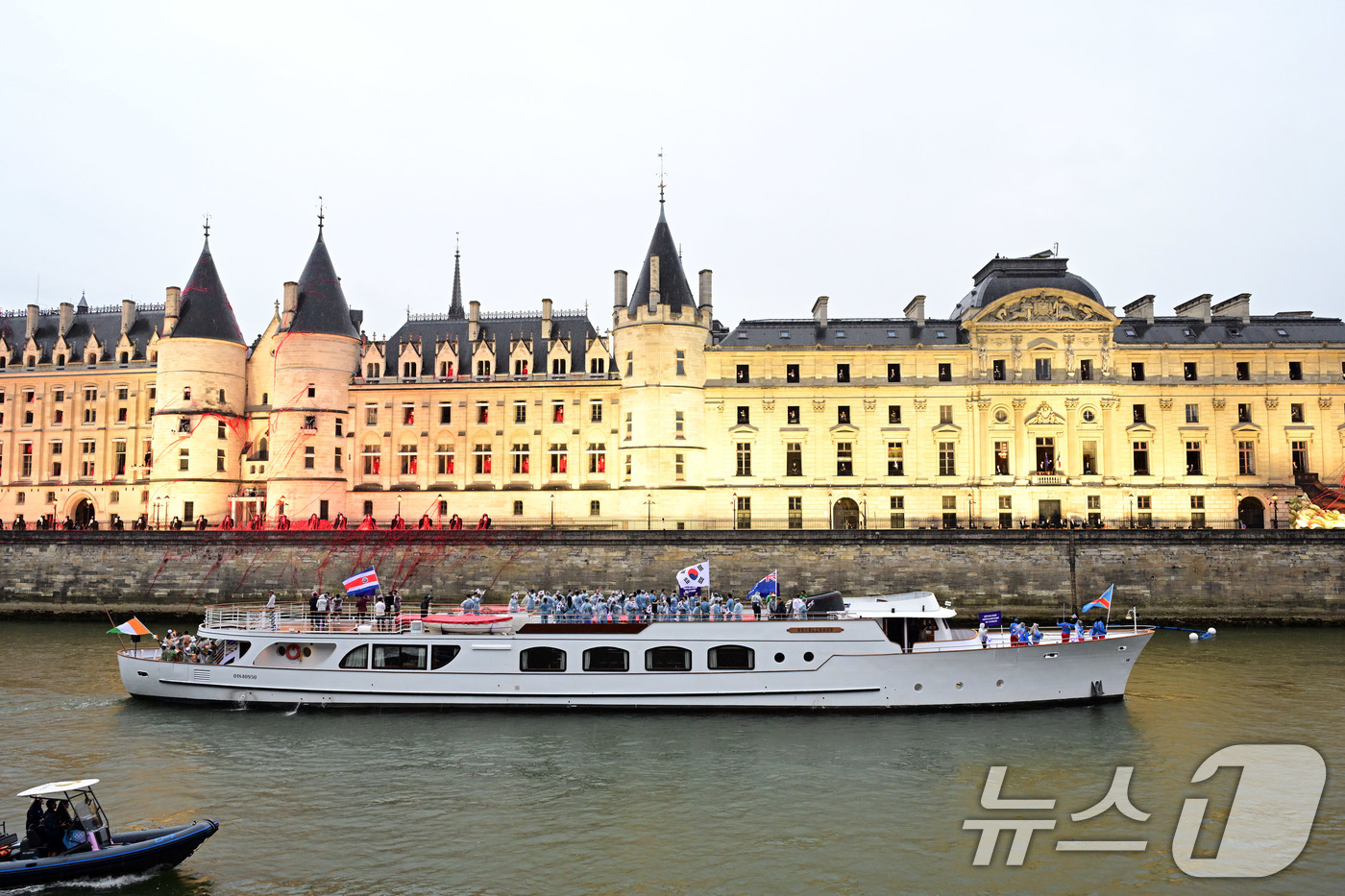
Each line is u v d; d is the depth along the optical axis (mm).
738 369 76750
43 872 21547
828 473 75188
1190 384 74312
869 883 22500
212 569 68062
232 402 82625
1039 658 37562
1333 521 68250
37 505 87812
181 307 81938
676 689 37281
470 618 38594
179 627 62656
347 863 23391
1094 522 73500
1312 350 73938
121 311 92375
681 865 23359
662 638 37438
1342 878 22906
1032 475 73750
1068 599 63094
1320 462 73500
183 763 31297
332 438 78938
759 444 75688
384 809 27219
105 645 54125
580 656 37656
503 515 79062
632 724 35906
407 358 81938
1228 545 62656
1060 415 74000
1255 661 48031
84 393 88625
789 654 37281
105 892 21875
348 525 78250
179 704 39000
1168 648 52438
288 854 23969
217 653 39688
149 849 22234
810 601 39438
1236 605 62188
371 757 32125
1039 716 36562
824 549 64875
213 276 83375
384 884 22281
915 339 77125
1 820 26031
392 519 79625
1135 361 75188
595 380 79312
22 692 41125
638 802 27797
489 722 36281
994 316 75125
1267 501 73188
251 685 38344
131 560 68500
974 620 63125
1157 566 62969
